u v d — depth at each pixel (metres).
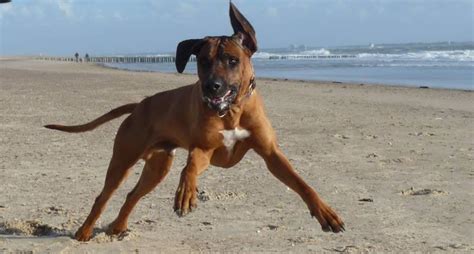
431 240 3.88
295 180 3.53
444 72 21.66
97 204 3.93
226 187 5.00
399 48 67.00
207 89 3.41
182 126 3.72
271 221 4.22
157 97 3.89
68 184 5.13
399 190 4.88
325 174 5.38
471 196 4.70
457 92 13.23
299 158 5.98
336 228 3.44
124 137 3.92
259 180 5.20
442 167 5.57
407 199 4.66
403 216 4.30
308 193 3.49
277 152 3.59
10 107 10.31
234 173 5.43
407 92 13.49
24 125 8.24
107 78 19.48
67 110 9.98
